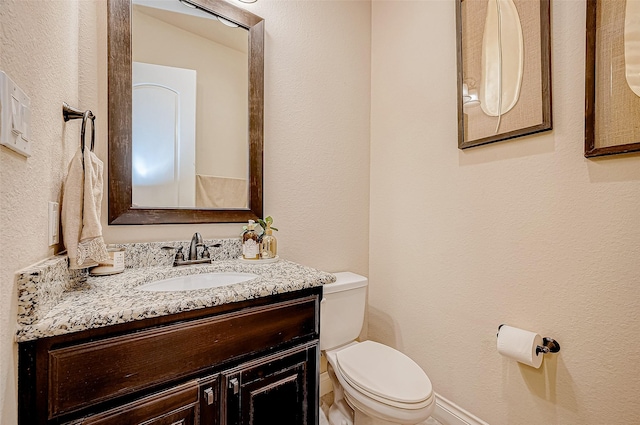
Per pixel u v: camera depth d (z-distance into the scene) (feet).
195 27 4.24
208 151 4.33
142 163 3.83
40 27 2.21
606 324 3.07
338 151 5.70
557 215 3.43
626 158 2.94
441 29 4.80
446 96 4.71
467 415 4.37
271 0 4.88
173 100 4.06
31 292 1.93
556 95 3.42
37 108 2.18
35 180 2.16
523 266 3.74
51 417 1.98
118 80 3.62
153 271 3.49
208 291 2.79
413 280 5.27
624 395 2.96
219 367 2.70
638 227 2.88
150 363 2.35
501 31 3.91
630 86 2.86
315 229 5.42
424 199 5.08
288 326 3.21
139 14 3.83
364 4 6.11
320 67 5.44
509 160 3.89
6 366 1.75
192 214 4.14
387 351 4.42
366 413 3.57
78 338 2.09
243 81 4.61
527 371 3.70
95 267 3.26
